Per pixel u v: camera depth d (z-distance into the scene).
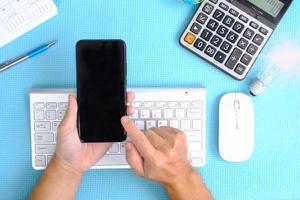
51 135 0.73
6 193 0.75
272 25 0.73
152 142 0.65
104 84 0.67
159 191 0.75
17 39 0.74
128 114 0.68
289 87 0.75
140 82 0.75
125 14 0.74
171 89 0.73
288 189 0.76
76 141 0.67
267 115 0.75
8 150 0.75
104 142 0.68
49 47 0.74
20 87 0.74
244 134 0.73
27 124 0.75
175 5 0.74
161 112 0.72
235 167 0.75
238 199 0.76
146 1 0.74
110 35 0.75
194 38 0.73
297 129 0.76
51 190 0.70
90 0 0.74
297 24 0.75
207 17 0.73
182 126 0.73
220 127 0.73
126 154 0.67
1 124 0.75
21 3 0.72
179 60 0.75
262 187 0.76
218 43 0.73
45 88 0.74
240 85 0.75
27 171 0.75
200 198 0.69
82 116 0.67
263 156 0.76
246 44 0.73
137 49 0.75
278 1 0.73
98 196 0.75
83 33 0.74
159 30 0.75
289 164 0.76
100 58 0.66
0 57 0.74
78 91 0.67
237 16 0.73
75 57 0.72
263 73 0.74
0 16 0.72
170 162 0.64
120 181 0.75
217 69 0.75
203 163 0.73
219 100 0.75
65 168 0.71
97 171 0.75
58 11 0.74
